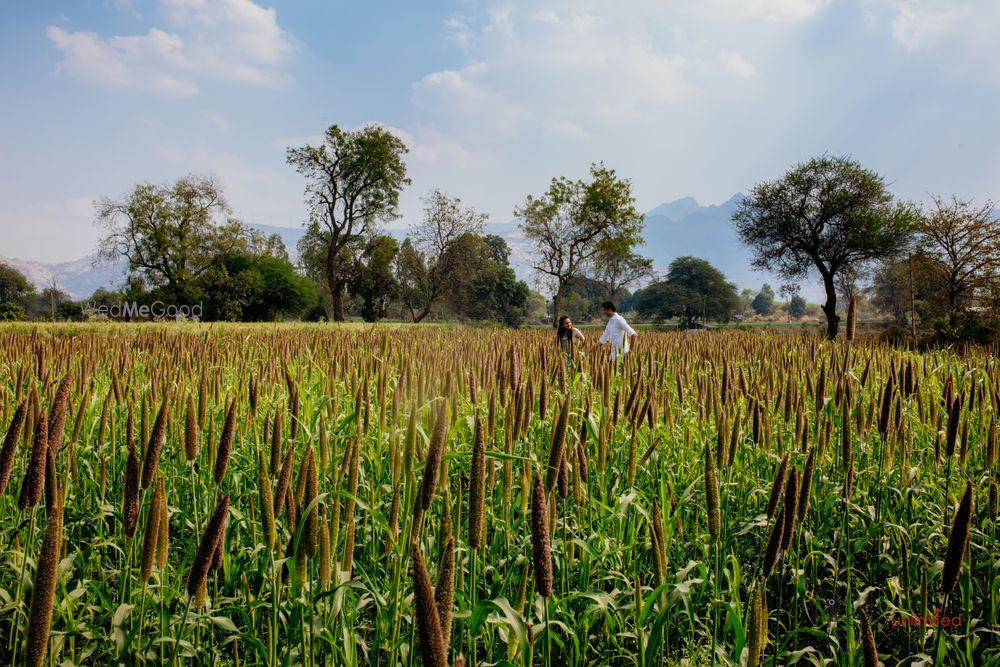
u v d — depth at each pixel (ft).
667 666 10.61
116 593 11.57
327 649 9.11
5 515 12.00
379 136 204.23
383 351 26.40
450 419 13.05
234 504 12.48
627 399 16.71
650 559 12.66
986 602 12.68
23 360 23.31
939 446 14.93
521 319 321.93
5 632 10.47
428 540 11.00
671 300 381.19
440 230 209.56
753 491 13.69
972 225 125.39
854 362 26.22
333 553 8.45
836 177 143.23
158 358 23.52
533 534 6.98
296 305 220.23
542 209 156.97
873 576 14.28
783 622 13.05
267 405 15.94
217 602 10.24
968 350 37.55
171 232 200.75
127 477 8.36
